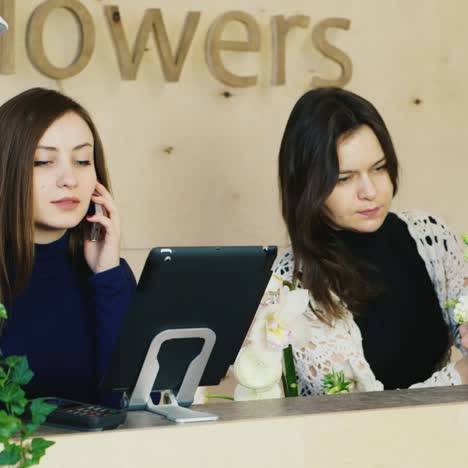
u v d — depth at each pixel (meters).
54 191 4.09
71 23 6.50
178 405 3.48
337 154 4.86
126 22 6.67
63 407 3.15
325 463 3.19
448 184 7.71
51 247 4.29
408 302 5.20
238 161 7.06
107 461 2.90
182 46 6.77
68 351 4.25
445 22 7.63
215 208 7.01
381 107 7.46
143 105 6.76
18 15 6.33
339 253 4.97
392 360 5.11
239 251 3.39
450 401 3.49
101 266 4.34
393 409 3.30
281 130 7.18
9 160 4.05
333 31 7.30
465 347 4.61
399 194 7.53
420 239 5.31
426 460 3.33
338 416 3.22
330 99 4.94
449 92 7.68
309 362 4.80
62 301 4.29
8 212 4.07
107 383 3.44
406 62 7.52
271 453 3.12
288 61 7.18
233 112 7.03
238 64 7.03
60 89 6.49
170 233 6.89
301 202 4.94
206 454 3.03
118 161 6.70
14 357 2.77
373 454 3.25
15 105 4.11
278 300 3.81
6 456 2.62
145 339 3.39
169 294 3.34
